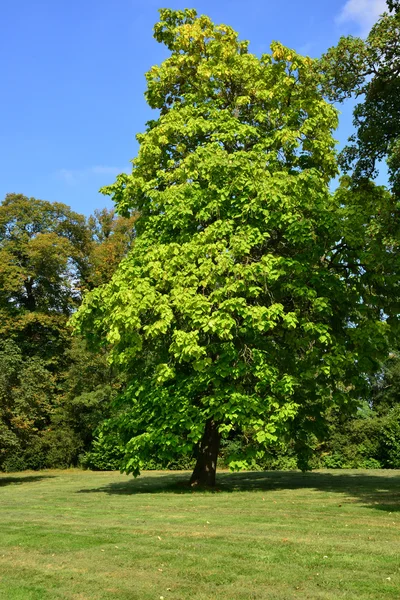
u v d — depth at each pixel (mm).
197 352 13055
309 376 15398
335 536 7941
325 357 14562
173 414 14141
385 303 16203
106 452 31688
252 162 15320
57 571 6297
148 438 14227
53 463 33469
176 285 14008
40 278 36719
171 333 15000
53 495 16000
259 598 5176
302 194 15141
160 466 29719
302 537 7898
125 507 11961
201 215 14703
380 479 19156
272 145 16594
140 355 16297
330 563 6324
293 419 15039
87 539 8039
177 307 13594
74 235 39906
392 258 15539
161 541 7750
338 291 15203
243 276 13703
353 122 14414
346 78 12961
